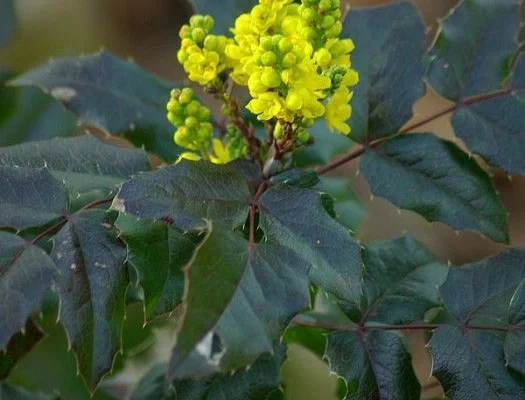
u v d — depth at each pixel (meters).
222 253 0.37
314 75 0.40
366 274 0.47
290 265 0.38
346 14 0.48
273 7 0.42
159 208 0.39
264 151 0.46
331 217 0.40
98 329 0.40
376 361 0.44
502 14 0.48
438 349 0.43
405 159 0.47
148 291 0.41
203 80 0.44
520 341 0.43
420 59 0.47
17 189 0.41
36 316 0.48
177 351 0.35
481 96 0.47
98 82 0.52
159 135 0.52
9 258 0.40
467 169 0.46
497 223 0.46
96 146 0.45
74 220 0.41
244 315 0.36
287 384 0.55
